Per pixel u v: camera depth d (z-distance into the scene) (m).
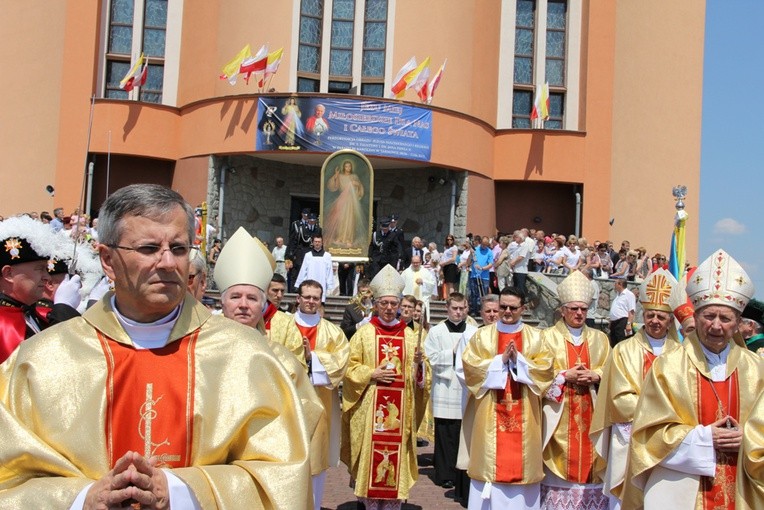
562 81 28.81
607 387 7.88
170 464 3.06
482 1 27.20
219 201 25.28
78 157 25.91
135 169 26.48
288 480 3.02
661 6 29.69
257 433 3.18
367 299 13.34
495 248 21.58
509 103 28.31
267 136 24.42
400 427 9.18
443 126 25.52
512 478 8.37
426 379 9.80
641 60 29.36
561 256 22.19
